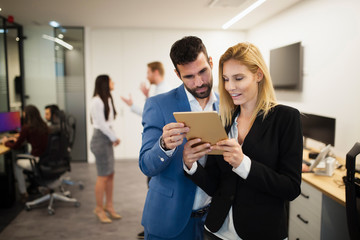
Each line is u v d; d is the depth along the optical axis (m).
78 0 3.80
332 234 2.09
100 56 5.70
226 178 1.07
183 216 1.16
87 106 5.69
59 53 5.61
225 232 1.07
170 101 1.21
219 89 1.08
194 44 1.09
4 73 4.82
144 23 5.26
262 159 0.98
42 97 5.66
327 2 3.38
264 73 0.98
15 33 5.30
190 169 1.07
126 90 5.80
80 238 2.79
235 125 1.09
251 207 1.00
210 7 4.17
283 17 4.42
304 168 2.54
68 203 3.64
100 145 3.02
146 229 1.24
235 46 0.99
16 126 4.41
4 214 3.33
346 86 3.08
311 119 3.22
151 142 1.15
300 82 3.95
